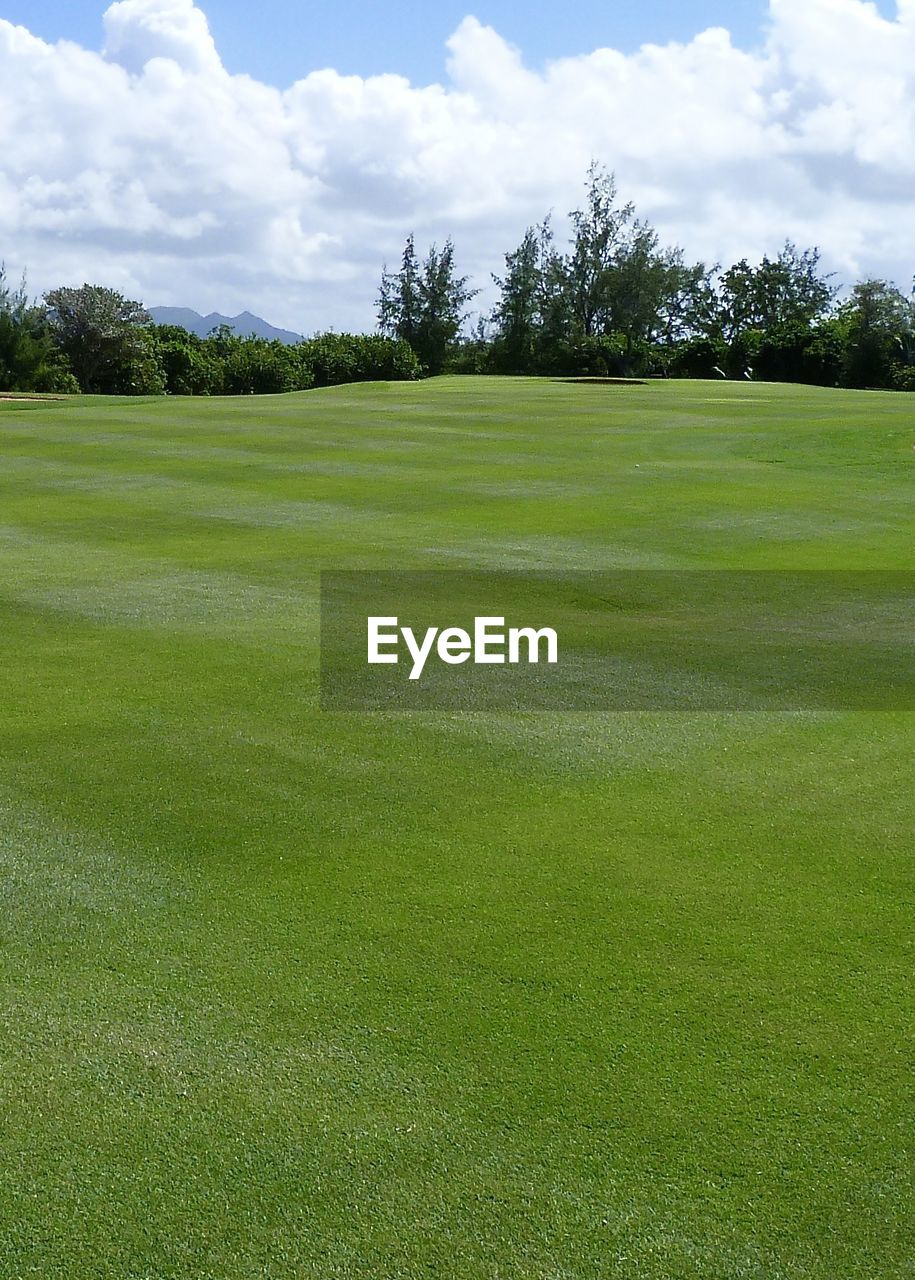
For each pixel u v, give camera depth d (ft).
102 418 83.76
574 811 19.97
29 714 24.67
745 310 301.02
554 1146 11.94
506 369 286.25
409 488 55.88
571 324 290.76
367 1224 11.02
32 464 62.23
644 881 17.43
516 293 287.07
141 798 20.36
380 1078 12.96
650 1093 12.72
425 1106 12.53
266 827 19.24
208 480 57.62
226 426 78.95
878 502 53.16
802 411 93.76
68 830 19.08
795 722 24.75
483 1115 12.39
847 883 17.39
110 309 213.25
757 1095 12.69
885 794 20.79
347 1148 11.93
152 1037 13.67
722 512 50.34
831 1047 13.51
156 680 27.12
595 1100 12.61
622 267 292.20
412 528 46.50
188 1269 10.52
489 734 23.81
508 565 39.99
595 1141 12.01
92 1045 13.53
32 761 22.02
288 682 27.07
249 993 14.52
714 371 235.40
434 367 289.12
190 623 32.19
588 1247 10.78
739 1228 10.96
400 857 18.17
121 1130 12.17
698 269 301.63
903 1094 12.71
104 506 50.78
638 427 80.48
